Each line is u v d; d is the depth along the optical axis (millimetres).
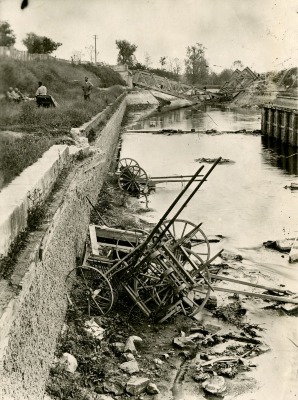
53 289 10062
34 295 8141
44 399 8570
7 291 7086
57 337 10359
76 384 9258
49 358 9320
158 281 12352
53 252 10133
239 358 10641
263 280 14508
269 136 43344
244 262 15852
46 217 10227
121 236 14586
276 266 15547
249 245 17297
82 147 18312
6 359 6309
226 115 64438
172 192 24469
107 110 37844
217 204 22297
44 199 11172
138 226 18562
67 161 15477
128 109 71500
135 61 88688
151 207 21719
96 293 12203
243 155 35000
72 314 11617
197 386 9742
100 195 22312
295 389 9641
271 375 10117
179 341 11070
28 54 35750
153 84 82500
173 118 61656
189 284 12367
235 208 21578
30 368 7621
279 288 13891
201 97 83625
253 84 77875
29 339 7637
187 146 39125
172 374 10102
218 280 14398
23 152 12844
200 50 87188
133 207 21609
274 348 11094
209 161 32438
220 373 10141
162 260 12914
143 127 52062
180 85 82688
